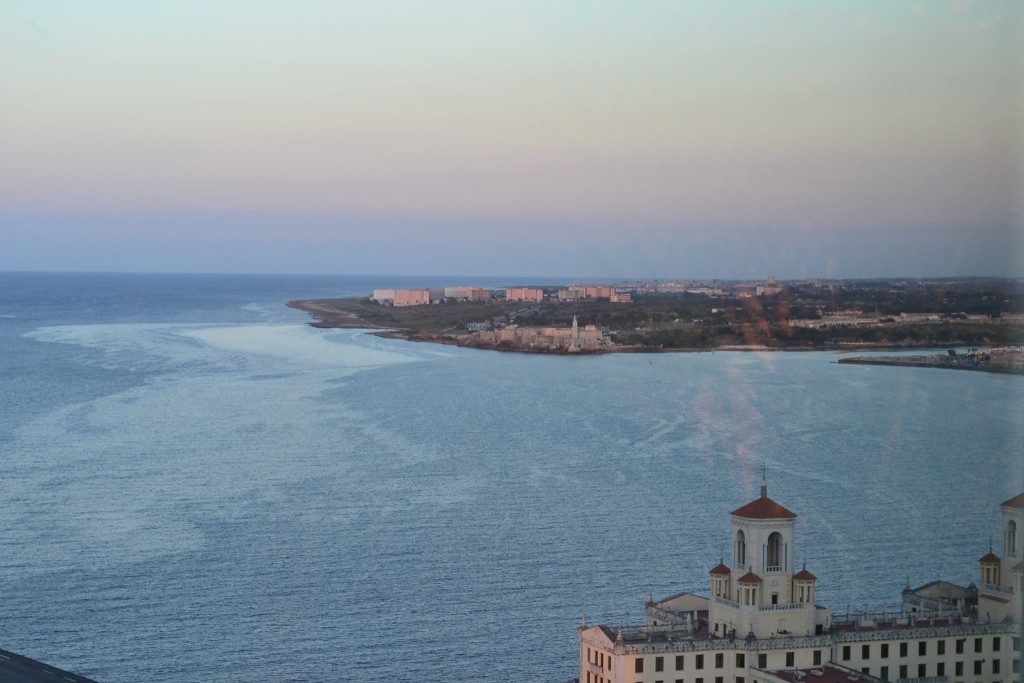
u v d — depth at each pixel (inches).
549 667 6048.2
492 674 5964.6
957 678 5265.8
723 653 5088.6
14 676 5044.3
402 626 6761.8
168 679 5954.7
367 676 5940.0
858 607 6043.3
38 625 6899.6
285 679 5920.3
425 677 5876.0
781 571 5226.4
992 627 5300.2
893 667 5231.3
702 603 5664.4
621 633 5172.2
